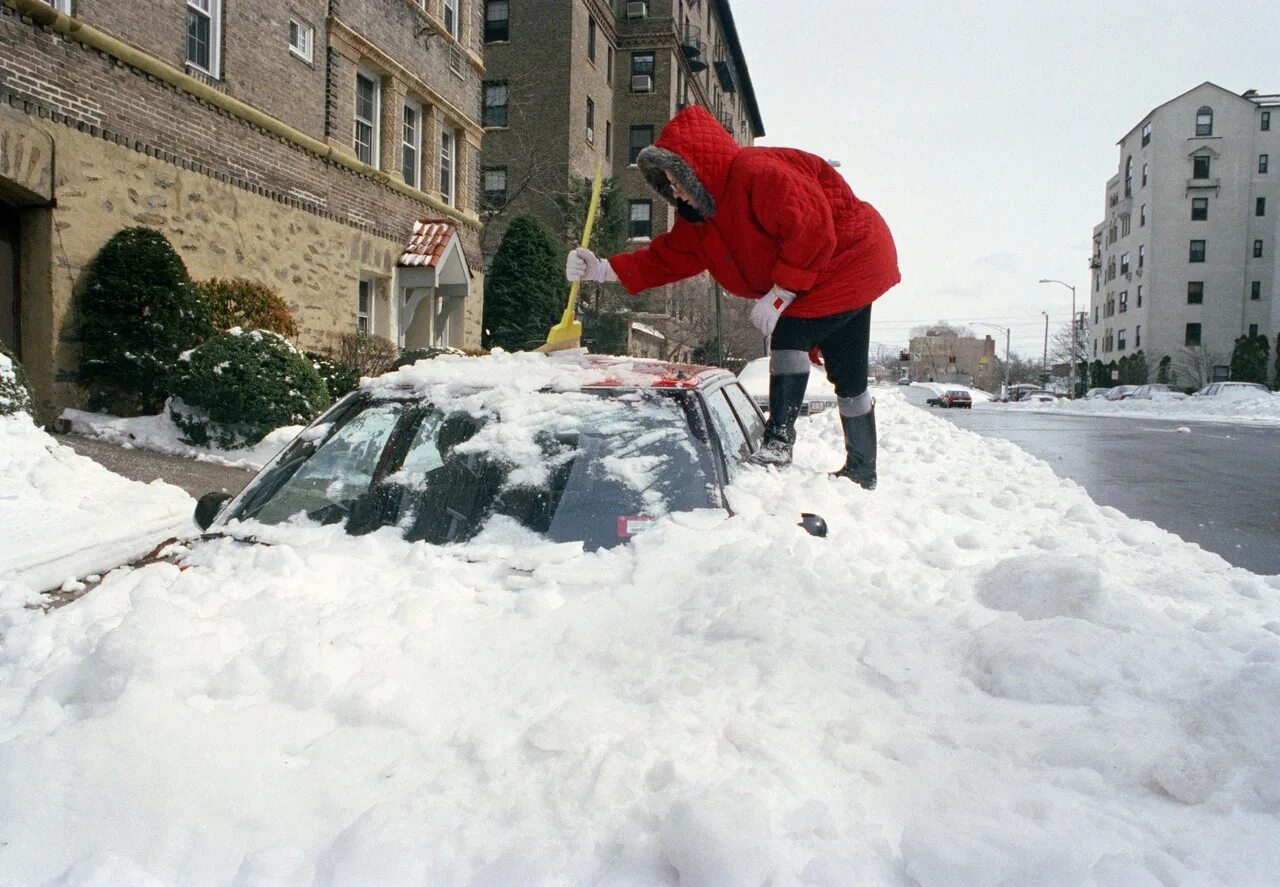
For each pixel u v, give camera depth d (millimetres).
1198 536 6441
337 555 2812
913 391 67000
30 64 9047
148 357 9727
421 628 2393
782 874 1520
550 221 29578
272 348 9555
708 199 4023
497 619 2467
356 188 15125
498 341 23688
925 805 1755
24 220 9383
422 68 17219
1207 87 56031
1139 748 1915
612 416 3344
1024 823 1673
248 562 2762
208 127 11547
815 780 1811
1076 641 2357
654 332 32125
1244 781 1831
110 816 1675
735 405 4258
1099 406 40469
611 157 35031
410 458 3301
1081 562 2822
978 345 144000
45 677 2188
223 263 11891
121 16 10086
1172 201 56875
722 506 3088
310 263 13836
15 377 7254
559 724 1924
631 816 1689
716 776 1794
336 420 3561
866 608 2654
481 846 1627
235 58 11969
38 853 1614
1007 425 22234
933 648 2461
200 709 1986
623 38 35094
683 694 2115
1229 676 2258
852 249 4242
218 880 1579
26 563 4590
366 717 1991
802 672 2225
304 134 13523
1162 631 2600
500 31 29828
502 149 29812
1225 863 1615
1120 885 1508
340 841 1608
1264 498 8336
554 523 2984
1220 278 56250
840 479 4215
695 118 4047
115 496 6227
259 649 2180
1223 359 55969
